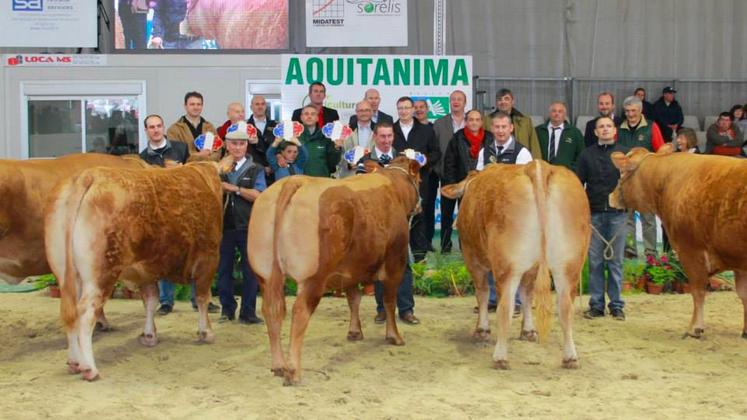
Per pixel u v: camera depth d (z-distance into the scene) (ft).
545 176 18.61
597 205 25.89
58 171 21.31
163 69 42.01
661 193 23.67
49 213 18.54
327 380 18.97
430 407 16.93
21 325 25.21
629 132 29.63
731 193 20.95
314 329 24.67
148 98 42.04
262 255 18.34
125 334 23.93
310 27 41.09
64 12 41.37
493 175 19.97
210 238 21.63
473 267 22.54
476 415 16.42
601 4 50.65
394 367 20.20
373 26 41.11
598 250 26.02
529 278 21.24
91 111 41.98
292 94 38.45
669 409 16.79
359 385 18.57
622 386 18.48
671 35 51.24
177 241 20.26
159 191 19.65
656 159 24.12
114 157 23.11
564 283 19.12
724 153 41.42
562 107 31.71
